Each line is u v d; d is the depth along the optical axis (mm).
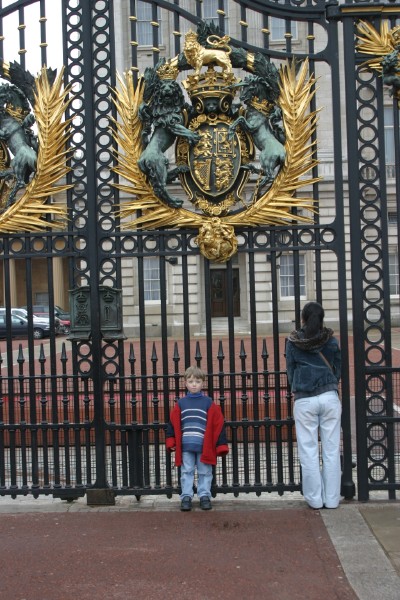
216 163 5414
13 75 5562
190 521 5086
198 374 5383
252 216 5422
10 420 5562
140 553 4492
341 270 5484
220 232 5379
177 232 5492
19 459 7199
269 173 5402
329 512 5211
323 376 5270
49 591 3979
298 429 5312
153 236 5543
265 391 5480
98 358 5492
